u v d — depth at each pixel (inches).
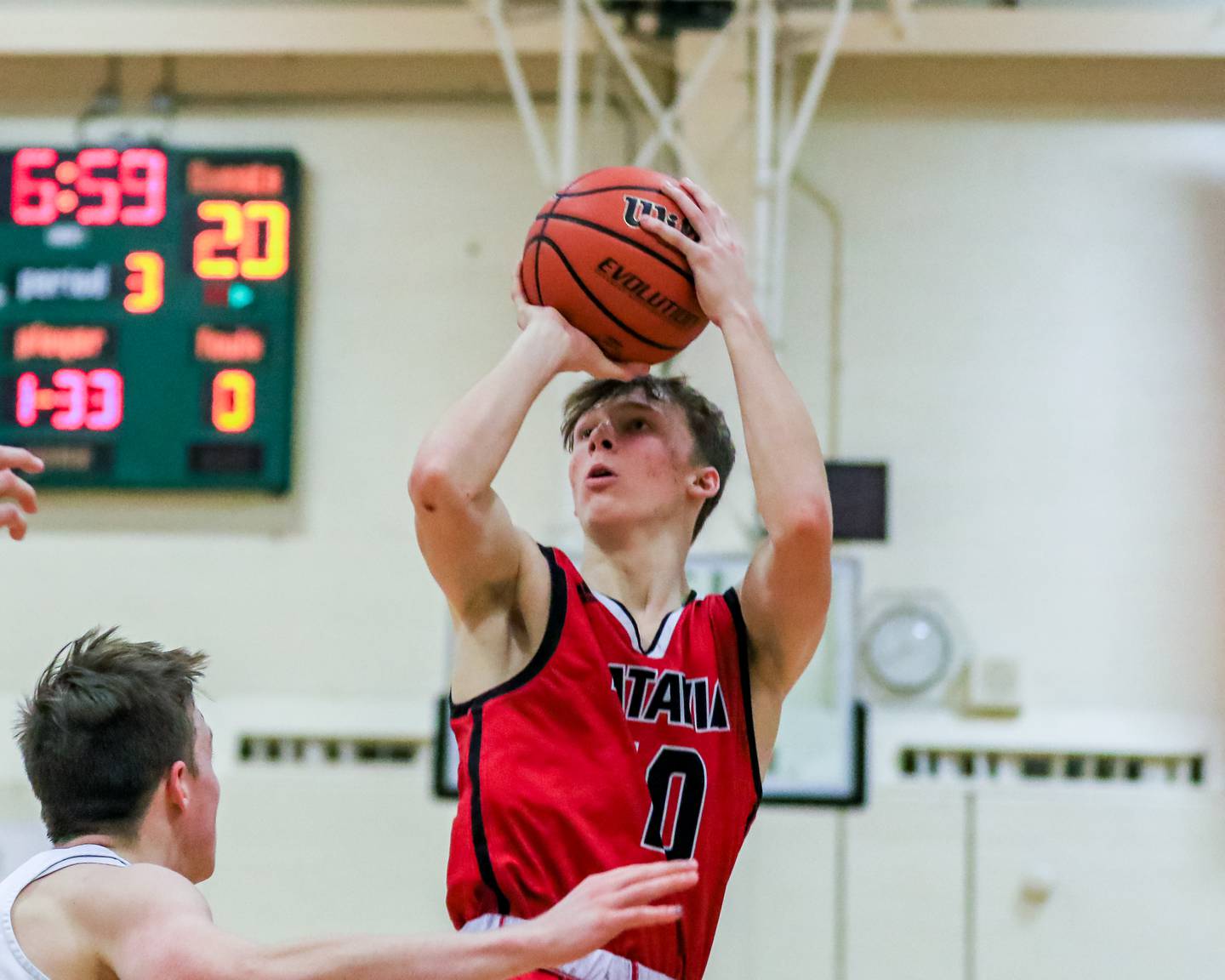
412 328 511.8
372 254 515.5
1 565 506.3
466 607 140.9
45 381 489.7
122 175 494.3
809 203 509.0
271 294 491.8
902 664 485.7
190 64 526.6
